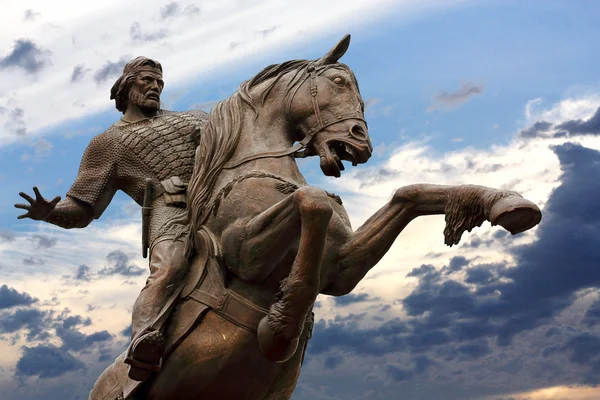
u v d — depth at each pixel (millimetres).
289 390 3744
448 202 3434
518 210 3180
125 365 3777
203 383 3559
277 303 3344
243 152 3705
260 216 3404
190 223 3730
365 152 3635
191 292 3641
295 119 3773
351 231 3646
